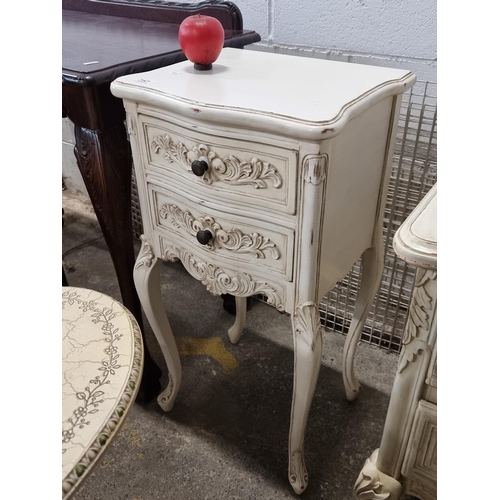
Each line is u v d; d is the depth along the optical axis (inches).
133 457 36.7
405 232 17.4
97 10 48.7
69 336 21.1
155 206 29.6
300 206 23.0
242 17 41.6
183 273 57.4
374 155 27.7
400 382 21.1
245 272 27.3
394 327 44.3
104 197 31.4
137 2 45.4
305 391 28.6
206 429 38.8
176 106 23.6
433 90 35.4
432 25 33.6
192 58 28.0
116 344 20.7
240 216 25.4
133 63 30.2
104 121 29.1
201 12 41.3
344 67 29.3
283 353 46.1
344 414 39.8
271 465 35.9
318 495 33.7
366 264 34.2
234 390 42.3
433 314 18.6
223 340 47.8
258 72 28.1
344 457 36.3
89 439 16.3
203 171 24.8
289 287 26.0
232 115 22.0
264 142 22.4
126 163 31.4
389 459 23.9
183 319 50.4
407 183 38.6
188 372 44.1
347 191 25.7
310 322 26.1
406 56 35.5
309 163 21.5
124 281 35.4
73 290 24.3
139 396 40.6
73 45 35.3
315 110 21.6
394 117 27.9
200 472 35.6
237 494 34.0
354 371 43.7
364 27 36.2
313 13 37.9
